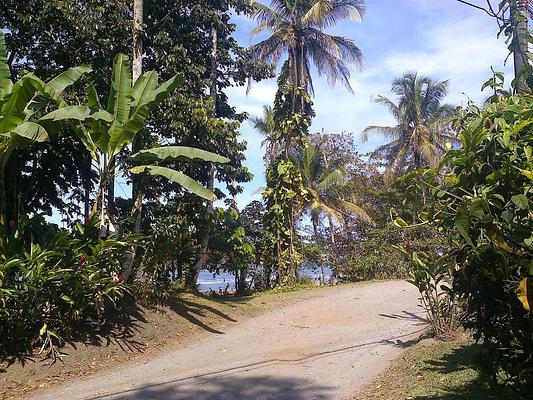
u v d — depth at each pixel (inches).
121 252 377.1
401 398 224.4
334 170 1003.3
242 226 824.3
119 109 373.4
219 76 692.7
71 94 464.8
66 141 521.7
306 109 904.9
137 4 493.7
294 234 856.9
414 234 814.5
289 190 836.6
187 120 518.3
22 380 292.5
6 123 320.2
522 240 123.4
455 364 264.7
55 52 495.5
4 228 343.6
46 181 593.0
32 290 315.0
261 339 420.2
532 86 175.0
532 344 132.4
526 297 113.8
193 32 570.3
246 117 721.0
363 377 289.0
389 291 687.1
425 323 454.3
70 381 303.7
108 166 386.0
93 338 361.7
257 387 275.4
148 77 399.2
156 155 386.0
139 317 422.6
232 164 703.1
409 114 1212.5
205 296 623.8
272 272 852.0
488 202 129.9
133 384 291.7
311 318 516.4
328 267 954.7
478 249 131.9
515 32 185.5
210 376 302.7
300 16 896.3
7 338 310.8
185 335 433.7
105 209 410.9
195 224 614.9
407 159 1222.9
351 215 1091.9
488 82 178.4
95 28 474.0
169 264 591.2
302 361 334.6
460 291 157.3
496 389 194.4
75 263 347.3
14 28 486.9
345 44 904.9
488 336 147.6
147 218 590.6
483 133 141.9
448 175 148.3
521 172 123.9
